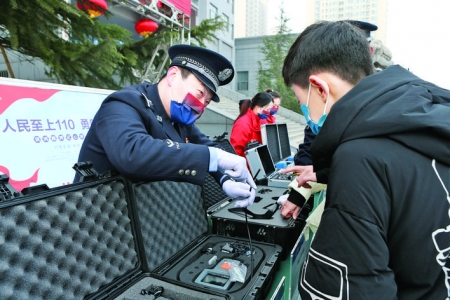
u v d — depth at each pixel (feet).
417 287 1.83
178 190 4.46
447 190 1.73
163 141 3.11
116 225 3.32
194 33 17.87
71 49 11.69
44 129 6.79
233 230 4.79
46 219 2.61
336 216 1.80
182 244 4.37
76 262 2.86
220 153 3.24
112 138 2.99
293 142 26.11
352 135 1.86
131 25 17.40
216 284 3.60
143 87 4.09
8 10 9.59
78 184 2.92
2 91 6.05
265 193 6.32
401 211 1.72
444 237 1.73
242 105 10.19
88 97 8.05
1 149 5.94
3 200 2.33
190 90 3.78
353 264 1.72
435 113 1.72
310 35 2.26
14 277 2.36
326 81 2.16
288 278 4.11
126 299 3.16
